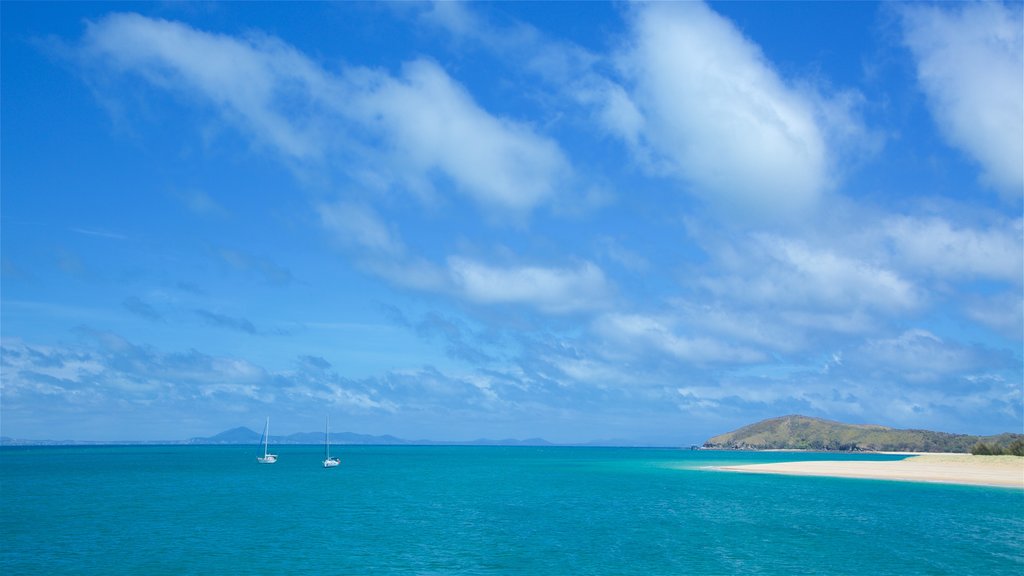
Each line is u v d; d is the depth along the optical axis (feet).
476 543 158.61
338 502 248.52
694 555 145.48
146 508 226.99
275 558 141.18
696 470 474.08
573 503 246.68
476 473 453.17
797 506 234.99
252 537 165.99
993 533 173.78
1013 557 143.33
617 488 316.40
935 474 373.40
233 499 258.57
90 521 194.39
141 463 599.98
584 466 570.87
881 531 177.06
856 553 147.54
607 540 163.22
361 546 154.40
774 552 148.56
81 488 310.65
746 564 136.77
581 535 170.50
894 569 132.36
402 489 310.65
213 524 188.03
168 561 138.31
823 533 173.99
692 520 198.39
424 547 153.38
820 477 374.02
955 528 181.98
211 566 134.00
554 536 168.86
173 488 312.91
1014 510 221.25
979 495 268.82
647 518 203.31
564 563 137.59
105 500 254.06
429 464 620.49
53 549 150.41
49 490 299.38
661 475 417.69
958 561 139.13
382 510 222.69
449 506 236.02
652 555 145.48
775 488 307.99
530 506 236.43
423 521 195.11
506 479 387.55
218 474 430.20
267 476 410.52
